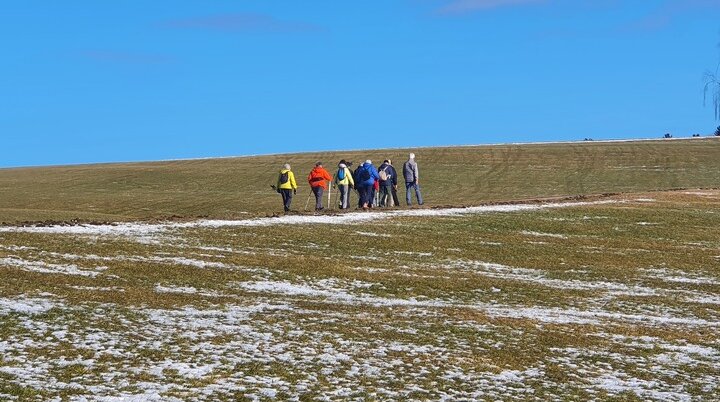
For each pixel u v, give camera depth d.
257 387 14.75
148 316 19.62
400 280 27.28
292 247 32.31
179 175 92.62
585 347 19.39
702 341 20.86
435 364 17.00
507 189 81.69
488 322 21.36
